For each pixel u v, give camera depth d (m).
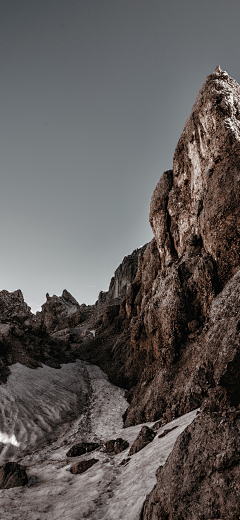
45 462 19.89
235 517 6.57
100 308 89.75
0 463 20.12
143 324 35.44
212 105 26.36
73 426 26.70
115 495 11.34
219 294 23.45
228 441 8.00
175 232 34.03
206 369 18.42
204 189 27.66
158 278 33.88
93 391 35.72
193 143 29.86
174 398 21.25
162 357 25.62
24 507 12.77
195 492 7.72
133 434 20.69
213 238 24.55
